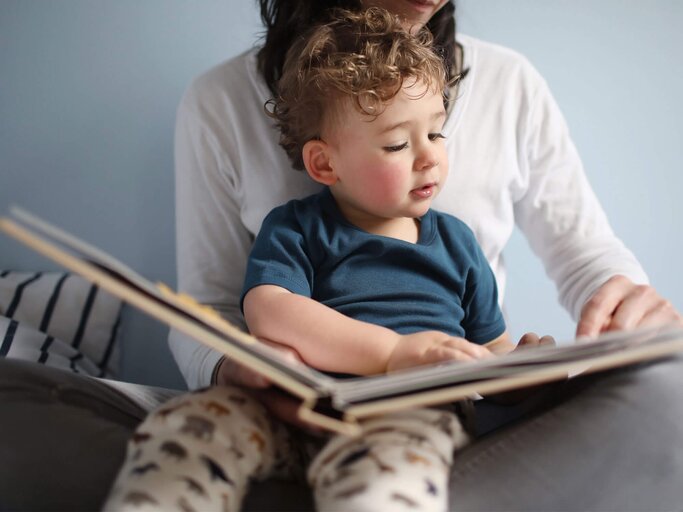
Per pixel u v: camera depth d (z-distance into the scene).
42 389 0.97
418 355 0.93
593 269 1.29
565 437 0.88
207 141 1.34
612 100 1.63
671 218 1.66
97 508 0.84
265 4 1.36
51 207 1.66
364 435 0.83
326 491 0.78
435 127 1.12
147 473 0.77
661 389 0.92
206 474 0.78
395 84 1.08
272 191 1.30
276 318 1.03
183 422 0.82
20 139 1.64
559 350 0.80
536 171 1.39
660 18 1.61
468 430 0.95
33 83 1.62
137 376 1.70
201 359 1.16
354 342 0.98
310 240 1.15
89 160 1.64
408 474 0.77
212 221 1.36
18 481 0.86
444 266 1.17
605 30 1.61
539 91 1.38
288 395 0.90
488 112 1.34
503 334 1.22
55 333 1.58
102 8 1.61
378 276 1.14
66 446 0.90
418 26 1.26
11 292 1.58
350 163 1.13
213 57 1.62
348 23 1.21
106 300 1.64
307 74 1.15
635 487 0.88
